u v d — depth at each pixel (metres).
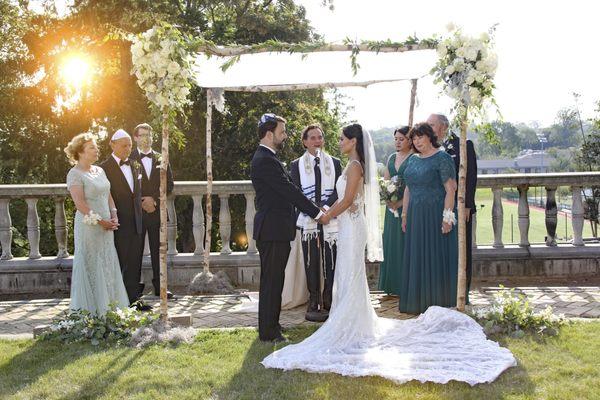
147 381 4.38
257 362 4.75
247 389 4.22
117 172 6.72
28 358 4.93
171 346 5.21
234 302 7.09
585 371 4.39
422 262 6.11
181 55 5.41
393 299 7.02
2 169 24.25
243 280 8.38
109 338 5.36
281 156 22.14
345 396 4.07
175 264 8.27
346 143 5.36
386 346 5.07
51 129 23.38
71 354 5.02
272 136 5.23
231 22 25.02
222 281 7.73
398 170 6.87
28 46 22.53
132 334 5.36
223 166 22.72
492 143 5.70
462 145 5.50
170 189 7.36
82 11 21.38
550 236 8.45
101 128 22.77
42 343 5.35
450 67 5.23
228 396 4.12
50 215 19.95
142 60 5.34
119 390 4.24
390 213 6.91
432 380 4.27
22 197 8.28
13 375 4.57
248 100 22.95
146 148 7.20
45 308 6.97
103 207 6.09
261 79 7.00
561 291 7.16
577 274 8.28
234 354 4.96
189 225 22.62
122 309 5.92
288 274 6.71
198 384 4.32
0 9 22.62
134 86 21.62
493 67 5.21
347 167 5.30
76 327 5.47
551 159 69.19
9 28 22.73
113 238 6.36
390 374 4.36
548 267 8.28
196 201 8.40
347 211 5.29
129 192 6.75
